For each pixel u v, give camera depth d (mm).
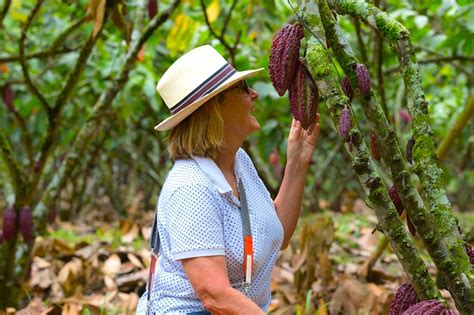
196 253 2139
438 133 6680
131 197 9086
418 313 1834
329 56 1908
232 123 2297
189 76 2256
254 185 2430
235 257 2217
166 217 2232
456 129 3594
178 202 2191
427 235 1883
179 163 2285
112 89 4102
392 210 1901
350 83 1912
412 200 1891
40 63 6656
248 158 2506
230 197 2227
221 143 2246
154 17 3828
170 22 5055
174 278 2254
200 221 2162
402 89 5297
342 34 1921
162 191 2303
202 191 2189
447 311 1847
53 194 4219
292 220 2588
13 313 3842
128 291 4543
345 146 1908
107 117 6566
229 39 4938
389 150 1896
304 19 1922
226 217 2221
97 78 5746
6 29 6465
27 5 5930
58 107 3906
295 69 1976
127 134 8367
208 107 2244
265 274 2334
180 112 2207
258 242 2264
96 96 6090
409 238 1910
